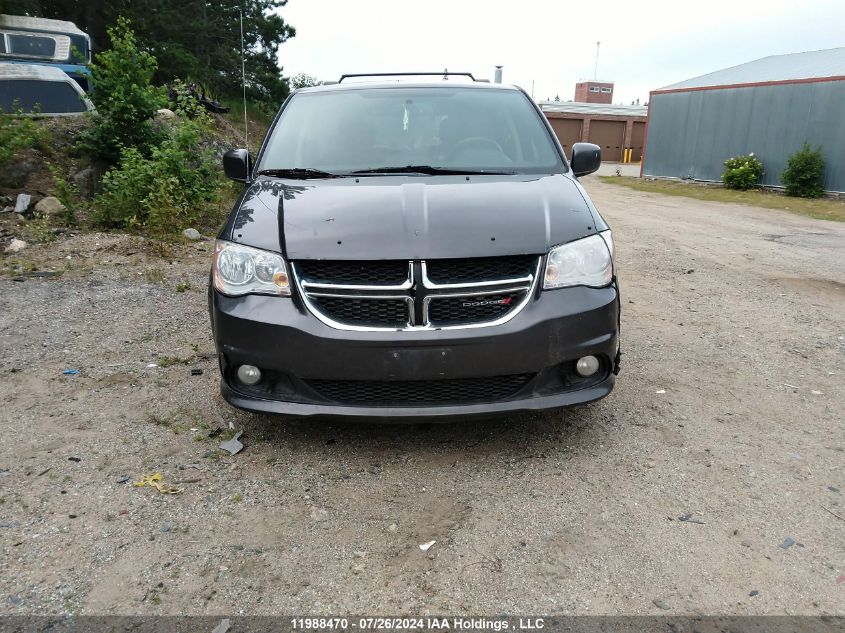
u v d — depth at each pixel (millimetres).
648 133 26328
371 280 2861
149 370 4117
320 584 2275
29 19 12891
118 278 6219
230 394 3080
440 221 3004
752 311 5902
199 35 26500
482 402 2951
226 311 2996
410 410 2908
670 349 4797
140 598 2188
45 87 10109
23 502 2699
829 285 7043
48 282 5977
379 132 4055
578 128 41844
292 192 3412
